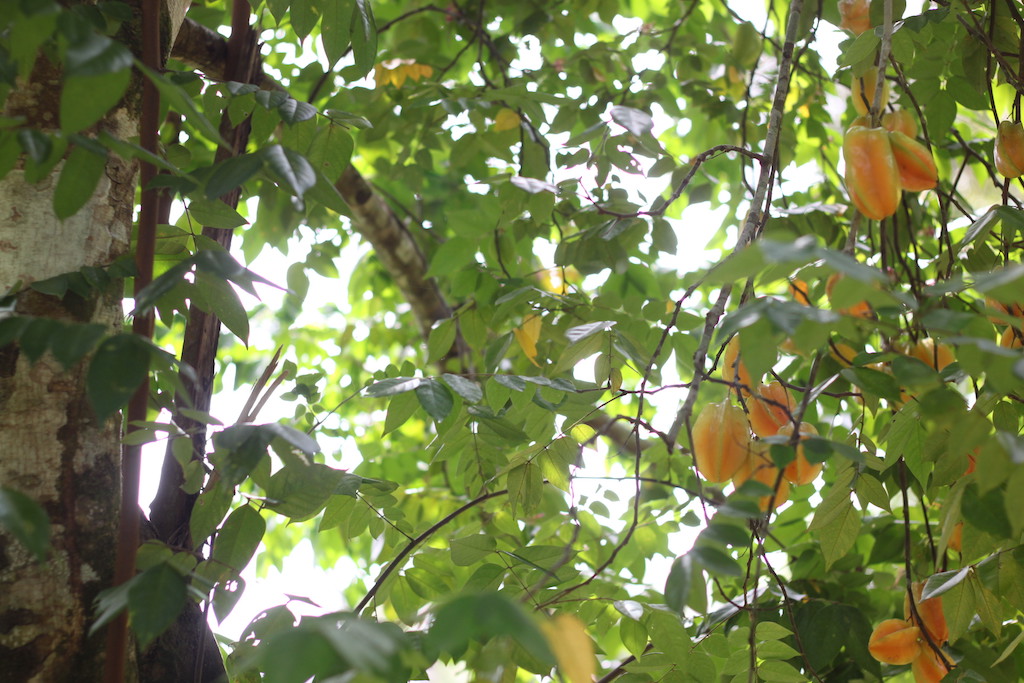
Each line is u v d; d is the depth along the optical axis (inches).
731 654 76.4
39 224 59.3
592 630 106.9
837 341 84.0
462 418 82.9
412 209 194.1
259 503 66.1
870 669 86.2
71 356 42.0
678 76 145.9
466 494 140.1
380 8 168.7
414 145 169.2
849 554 106.7
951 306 85.8
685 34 164.9
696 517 115.5
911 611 71.2
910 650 70.4
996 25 89.7
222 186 48.4
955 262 86.0
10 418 55.9
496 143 117.4
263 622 63.8
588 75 140.7
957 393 50.2
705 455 62.2
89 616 55.9
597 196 112.8
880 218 63.9
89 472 57.9
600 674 85.2
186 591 45.1
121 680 49.4
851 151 63.7
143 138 54.2
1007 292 42.9
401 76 136.7
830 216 115.8
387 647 36.1
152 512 77.3
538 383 71.2
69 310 58.0
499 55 133.4
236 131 94.5
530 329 94.1
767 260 40.0
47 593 54.7
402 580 88.8
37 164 44.4
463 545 78.0
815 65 146.9
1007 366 44.0
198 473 70.1
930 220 136.2
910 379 47.9
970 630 82.9
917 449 71.4
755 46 131.1
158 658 65.6
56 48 54.9
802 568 106.8
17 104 59.1
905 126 77.5
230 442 49.7
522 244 129.3
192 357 82.2
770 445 50.4
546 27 138.2
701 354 60.7
